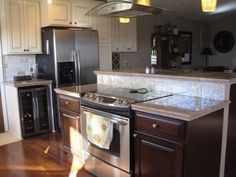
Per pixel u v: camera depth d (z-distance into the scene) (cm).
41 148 351
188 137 183
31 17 412
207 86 235
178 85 259
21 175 273
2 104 426
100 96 257
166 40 619
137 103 218
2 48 411
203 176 211
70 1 432
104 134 245
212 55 836
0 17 400
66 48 415
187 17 714
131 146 224
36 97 403
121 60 558
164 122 194
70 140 312
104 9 277
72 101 295
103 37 485
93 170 274
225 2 528
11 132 423
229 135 242
